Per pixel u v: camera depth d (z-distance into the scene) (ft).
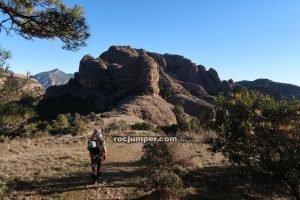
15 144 71.05
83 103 424.05
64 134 128.47
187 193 29.60
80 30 24.89
